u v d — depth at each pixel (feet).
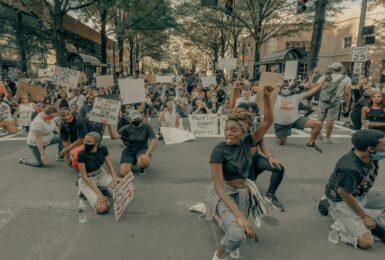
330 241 10.71
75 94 34.55
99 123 21.99
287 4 70.49
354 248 10.28
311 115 41.78
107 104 20.88
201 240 10.77
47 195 14.80
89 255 9.90
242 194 9.53
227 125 9.06
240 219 8.47
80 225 11.82
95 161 13.66
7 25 66.74
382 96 23.18
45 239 10.84
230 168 9.30
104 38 82.99
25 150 23.73
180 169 18.97
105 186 14.24
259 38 74.59
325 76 23.98
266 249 10.26
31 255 9.90
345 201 10.23
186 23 91.86
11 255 9.89
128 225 11.83
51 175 17.78
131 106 29.53
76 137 17.97
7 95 40.11
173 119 28.37
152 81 57.62
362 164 10.04
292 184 16.37
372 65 88.89
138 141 17.49
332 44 115.65
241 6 74.08
